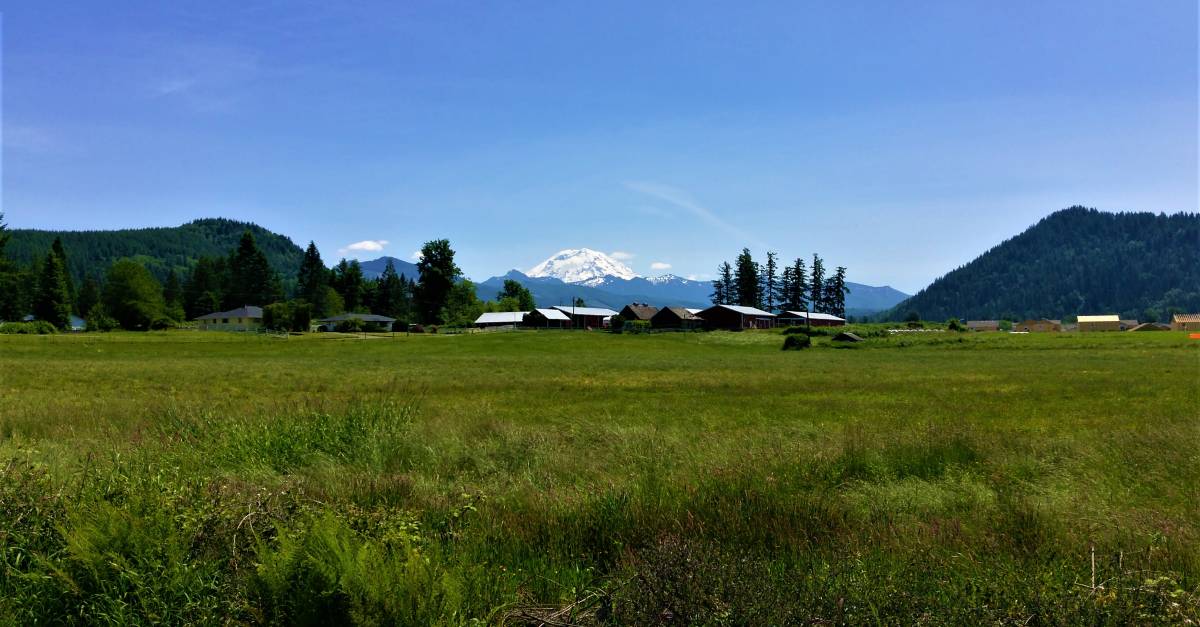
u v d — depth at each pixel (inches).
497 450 481.4
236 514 219.5
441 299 6648.6
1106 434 568.4
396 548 190.4
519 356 2849.4
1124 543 259.9
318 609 167.3
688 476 354.9
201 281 7313.0
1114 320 7190.0
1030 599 177.2
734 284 7436.0
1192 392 1095.6
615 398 1088.2
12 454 343.9
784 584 190.5
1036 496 348.5
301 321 5167.3
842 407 934.4
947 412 866.8
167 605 179.6
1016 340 3378.4
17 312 5359.3
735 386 1318.9
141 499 215.8
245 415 570.9
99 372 1654.8
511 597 199.9
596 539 267.1
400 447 459.5
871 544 252.1
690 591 180.5
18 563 191.5
